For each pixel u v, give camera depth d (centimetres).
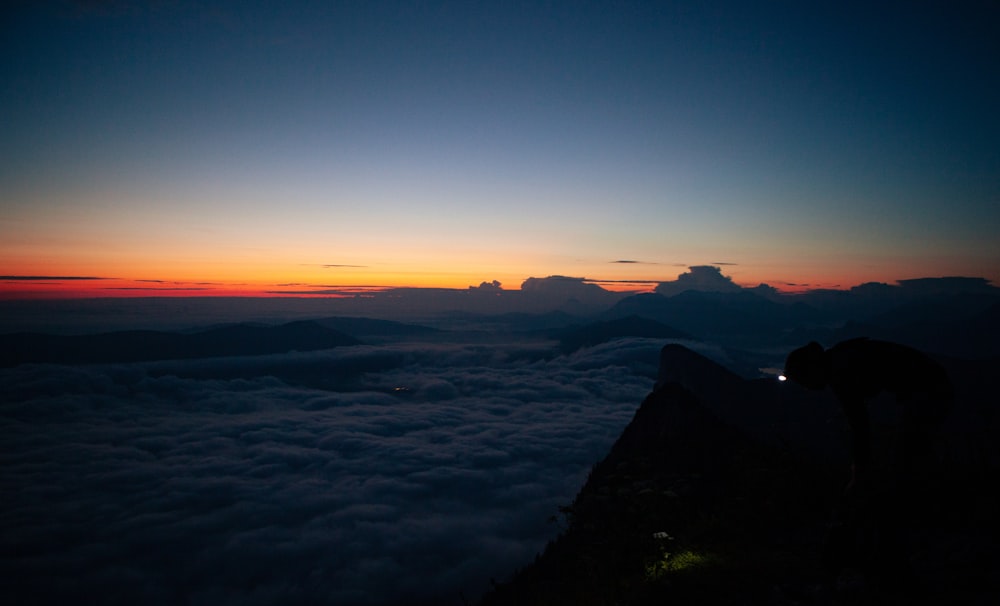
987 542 383
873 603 339
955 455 487
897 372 342
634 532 567
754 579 428
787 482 596
